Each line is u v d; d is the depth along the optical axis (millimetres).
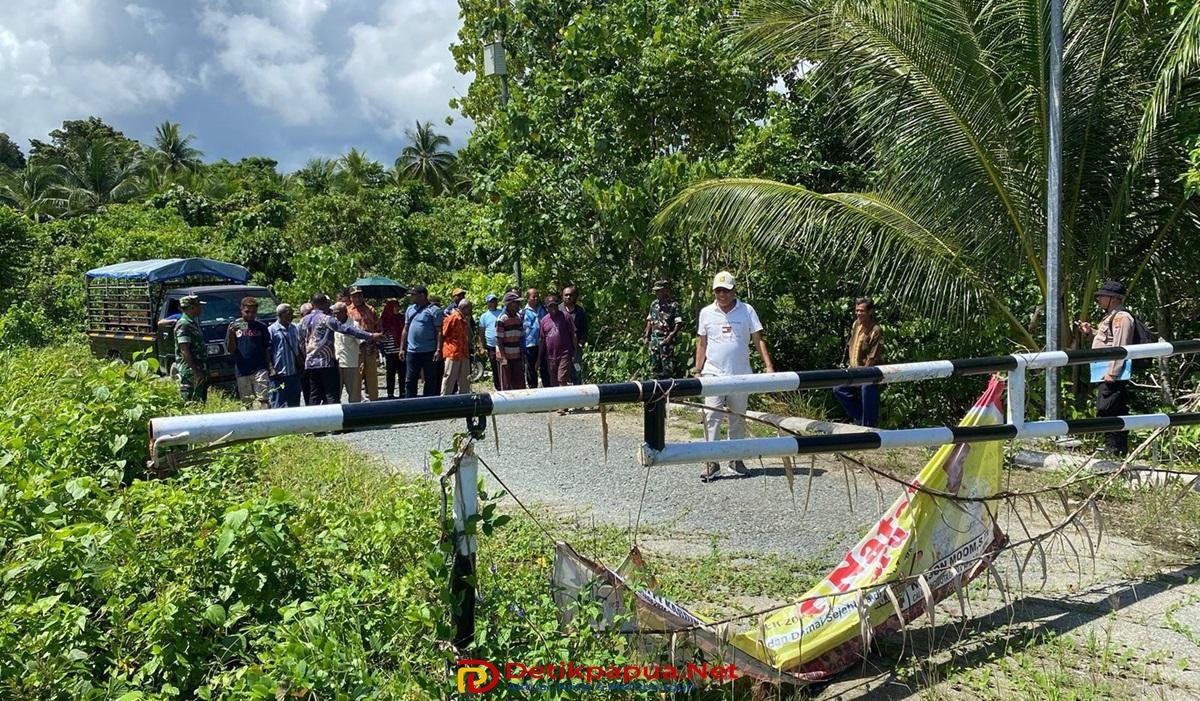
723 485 7832
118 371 7055
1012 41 9539
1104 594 5117
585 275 14750
